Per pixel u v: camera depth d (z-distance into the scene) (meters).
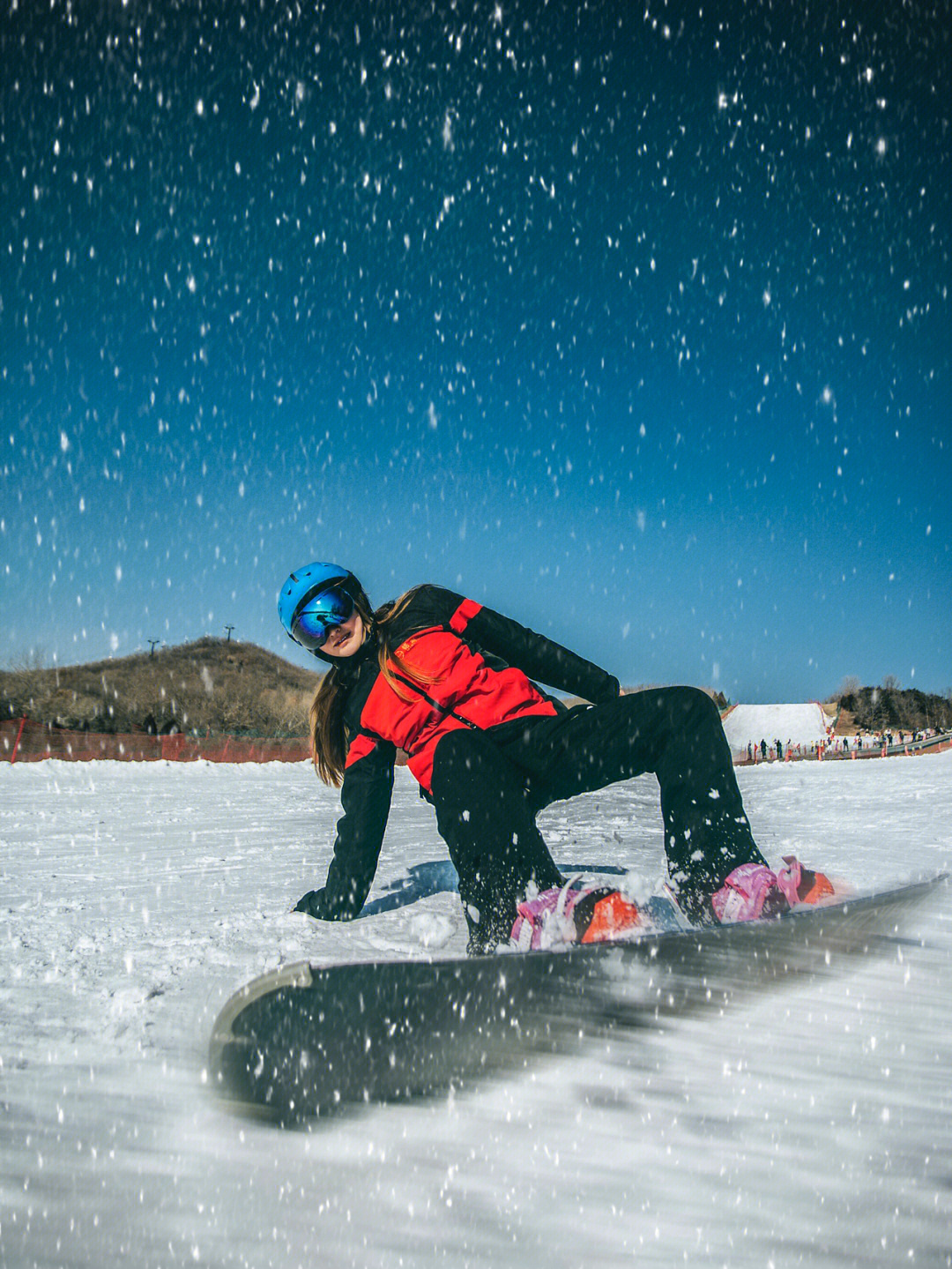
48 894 3.17
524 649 2.23
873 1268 0.76
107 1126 1.11
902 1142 1.00
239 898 3.05
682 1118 1.07
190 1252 0.82
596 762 2.04
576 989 1.22
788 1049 1.28
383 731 2.24
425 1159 0.99
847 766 25.42
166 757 25.70
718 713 2.02
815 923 1.39
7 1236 0.85
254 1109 1.12
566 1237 0.83
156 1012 1.62
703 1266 0.77
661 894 1.96
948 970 1.71
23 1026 1.55
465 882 2.00
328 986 1.14
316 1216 0.88
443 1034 1.16
